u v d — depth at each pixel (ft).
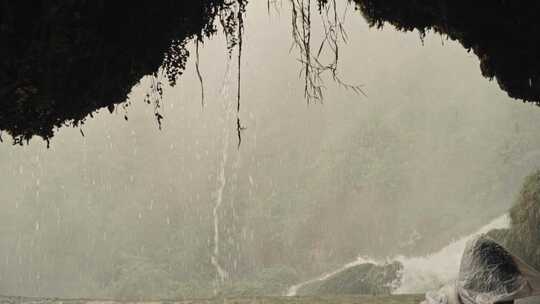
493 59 29.89
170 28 20.79
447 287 23.50
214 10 22.06
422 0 30.04
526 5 25.93
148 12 19.51
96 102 20.07
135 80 21.20
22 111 17.38
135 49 19.83
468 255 22.70
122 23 18.69
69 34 16.70
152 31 20.11
